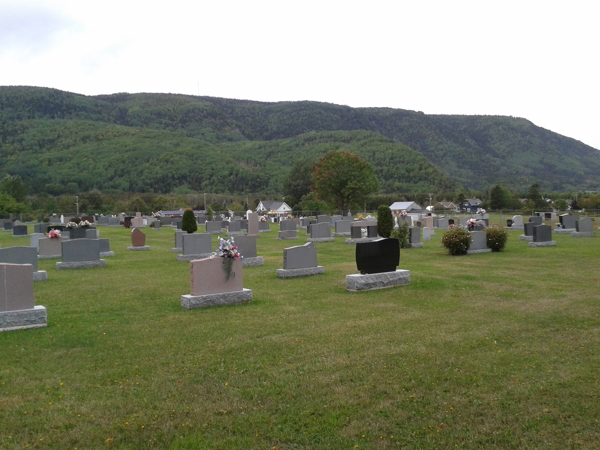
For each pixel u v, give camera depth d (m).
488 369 6.68
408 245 23.59
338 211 63.94
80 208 73.88
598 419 5.20
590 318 9.33
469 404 5.62
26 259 15.10
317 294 12.24
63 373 6.76
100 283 14.34
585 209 61.16
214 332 8.75
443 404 5.62
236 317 9.86
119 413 5.50
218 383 6.32
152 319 9.78
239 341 8.17
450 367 6.77
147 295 12.39
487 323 9.12
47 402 5.81
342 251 23.45
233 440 4.89
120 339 8.38
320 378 6.43
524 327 8.78
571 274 14.83
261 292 12.56
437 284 13.30
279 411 5.51
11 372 6.80
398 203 78.69
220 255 11.14
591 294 11.65
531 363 6.88
